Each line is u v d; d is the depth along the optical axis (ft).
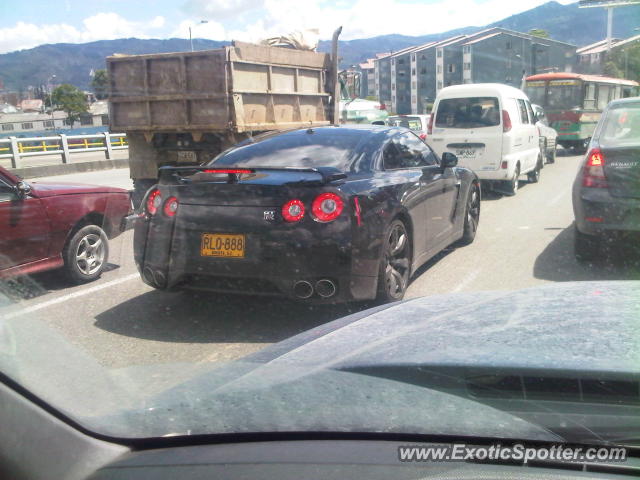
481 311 6.07
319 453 3.92
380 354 5.03
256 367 5.60
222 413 4.54
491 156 35.14
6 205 15.76
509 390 4.22
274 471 3.83
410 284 17.81
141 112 30.73
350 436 4.05
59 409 4.52
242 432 4.26
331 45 35.86
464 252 21.77
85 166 62.85
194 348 12.39
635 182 17.63
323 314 14.74
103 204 18.22
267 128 30.81
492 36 229.86
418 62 260.62
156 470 4.04
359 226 13.15
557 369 4.09
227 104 28.63
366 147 15.89
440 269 19.47
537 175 43.93
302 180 13.05
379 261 13.70
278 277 12.95
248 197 13.10
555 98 76.02
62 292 16.61
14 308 5.62
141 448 4.38
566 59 222.69
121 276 18.22
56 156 61.26
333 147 15.69
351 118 64.34
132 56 30.35
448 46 245.24
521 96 40.11
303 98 33.73
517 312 5.76
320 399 4.50
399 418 4.11
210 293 14.16
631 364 4.04
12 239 15.80
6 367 4.55
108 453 4.32
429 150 19.79
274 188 12.99
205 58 28.60
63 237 17.06
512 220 28.43
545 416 3.91
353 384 4.62
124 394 5.18
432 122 36.68
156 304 15.57
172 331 13.53
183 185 13.76
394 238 14.92
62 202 17.11
